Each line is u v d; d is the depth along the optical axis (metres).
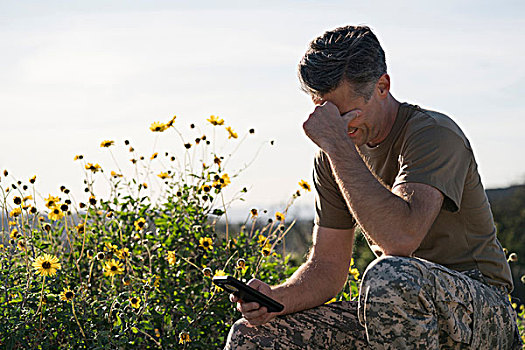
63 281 3.45
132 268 3.57
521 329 3.94
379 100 2.32
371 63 2.26
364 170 2.15
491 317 2.16
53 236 3.86
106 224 3.92
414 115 2.34
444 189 2.15
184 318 3.39
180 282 3.53
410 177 2.18
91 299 3.41
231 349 2.23
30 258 3.35
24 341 3.04
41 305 3.06
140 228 3.60
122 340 3.06
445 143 2.21
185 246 3.76
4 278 3.22
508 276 2.34
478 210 2.30
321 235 2.57
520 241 11.36
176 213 3.90
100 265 3.73
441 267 2.04
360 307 2.00
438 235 2.32
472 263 2.29
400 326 1.91
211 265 3.64
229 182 3.86
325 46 2.28
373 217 2.08
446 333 2.01
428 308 1.93
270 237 3.87
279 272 3.92
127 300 3.18
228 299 3.45
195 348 3.40
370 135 2.35
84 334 3.12
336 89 2.27
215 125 4.09
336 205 2.55
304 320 2.28
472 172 2.29
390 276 1.93
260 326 2.25
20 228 3.50
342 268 2.52
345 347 2.25
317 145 2.23
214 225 3.90
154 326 3.38
